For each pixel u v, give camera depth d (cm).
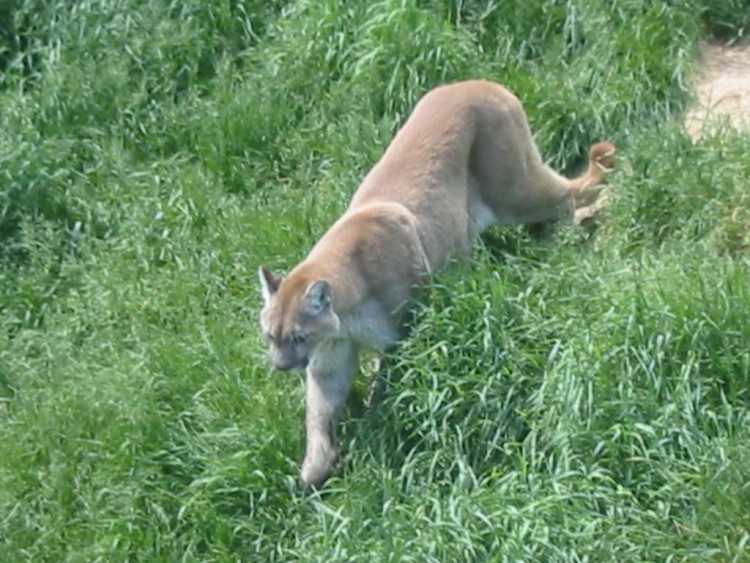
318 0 1259
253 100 1230
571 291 991
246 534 940
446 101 1052
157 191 1185
